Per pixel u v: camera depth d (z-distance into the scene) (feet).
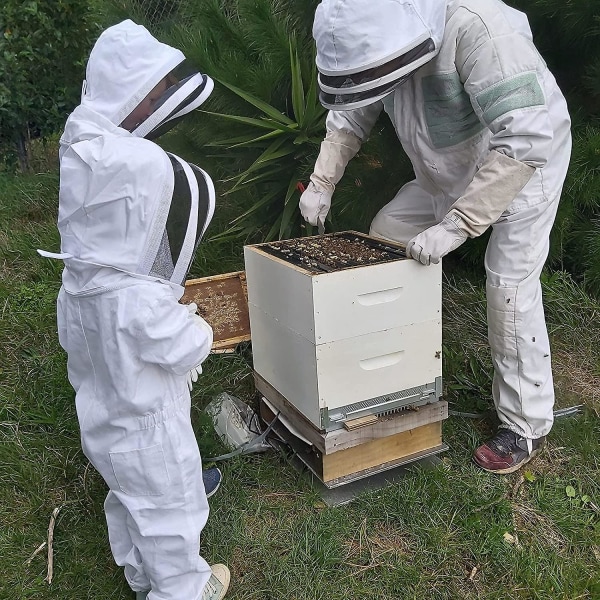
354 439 7.14
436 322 7.27
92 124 5.31
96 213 5.14
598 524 7.35
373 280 6.70
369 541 7.07
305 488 7.71
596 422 9.02
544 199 7.33
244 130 12.14
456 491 7.70
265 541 7.06
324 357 6.72
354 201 11.56
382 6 5.83
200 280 9.75
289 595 6.45
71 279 5.57
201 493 5.84
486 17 6.37
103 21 14.46
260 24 11.63
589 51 11.80
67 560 6.97
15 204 15.16
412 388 7.49
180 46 12.02
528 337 7.66
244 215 12.07
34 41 15.89
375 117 8.60
